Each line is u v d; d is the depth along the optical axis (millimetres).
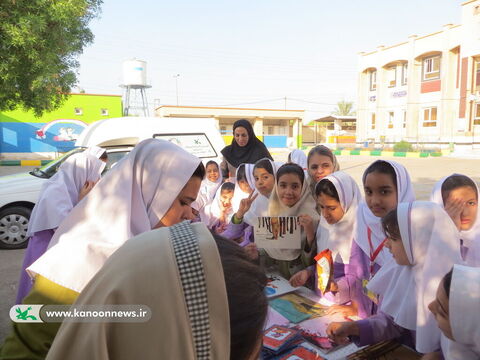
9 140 22641
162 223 1608
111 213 1474
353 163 20266
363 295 2068
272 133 37125
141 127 6672
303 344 1732
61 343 623
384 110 30641
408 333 1721
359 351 1654
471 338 1149
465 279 1176
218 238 777
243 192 3865
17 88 9562
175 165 1604
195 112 33125
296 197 2574
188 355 603
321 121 40969
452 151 24422
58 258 1278
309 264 2463
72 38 9883
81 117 24062
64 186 2725
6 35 7910
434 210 1579
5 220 5840
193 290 618
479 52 23297
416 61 27531
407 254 1593
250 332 673
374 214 2107
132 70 31906
